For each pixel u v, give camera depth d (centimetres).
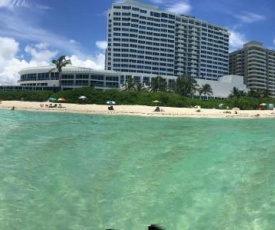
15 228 1003
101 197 1262
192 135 3005
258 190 1343
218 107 10375
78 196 1264
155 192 1317
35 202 1195
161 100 10062
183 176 1528
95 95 9981
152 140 2606
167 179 1487
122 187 1373
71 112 7019
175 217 1100
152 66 19925
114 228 1023
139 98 10138
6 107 7925
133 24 19350
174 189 1355
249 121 5938
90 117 5712
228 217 1101
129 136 2845
